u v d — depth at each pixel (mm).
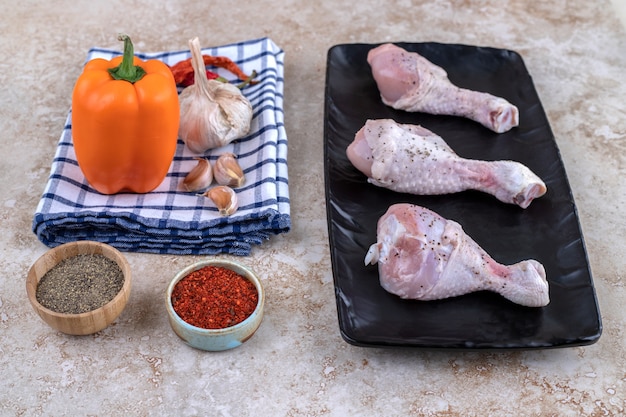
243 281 833
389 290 834
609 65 1106
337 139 968
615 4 1186
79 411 784
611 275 893
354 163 920
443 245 829
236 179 917
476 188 918
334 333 840
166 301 810
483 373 818
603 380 817
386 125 916
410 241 829
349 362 821
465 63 1062
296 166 975
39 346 822
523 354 832
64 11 1146
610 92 1071
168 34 1122
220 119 944
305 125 1019
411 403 797
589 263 868
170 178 937
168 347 826
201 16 1149
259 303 814
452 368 820
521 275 831
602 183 974
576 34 1146
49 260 830
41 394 793
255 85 1030
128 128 867
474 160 918
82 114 860
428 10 1171
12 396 791
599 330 823
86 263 837
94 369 810
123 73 869
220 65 1039
